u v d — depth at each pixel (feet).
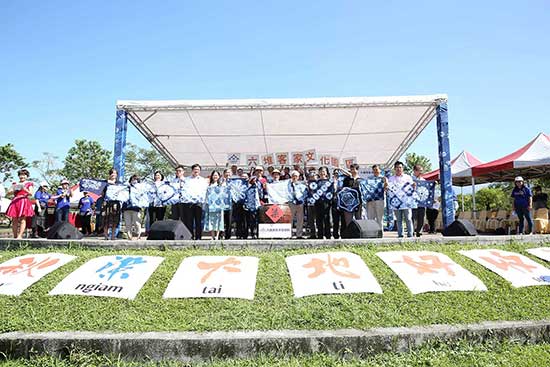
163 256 17.38
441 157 33.71
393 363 11.19
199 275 15.24
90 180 32.14
